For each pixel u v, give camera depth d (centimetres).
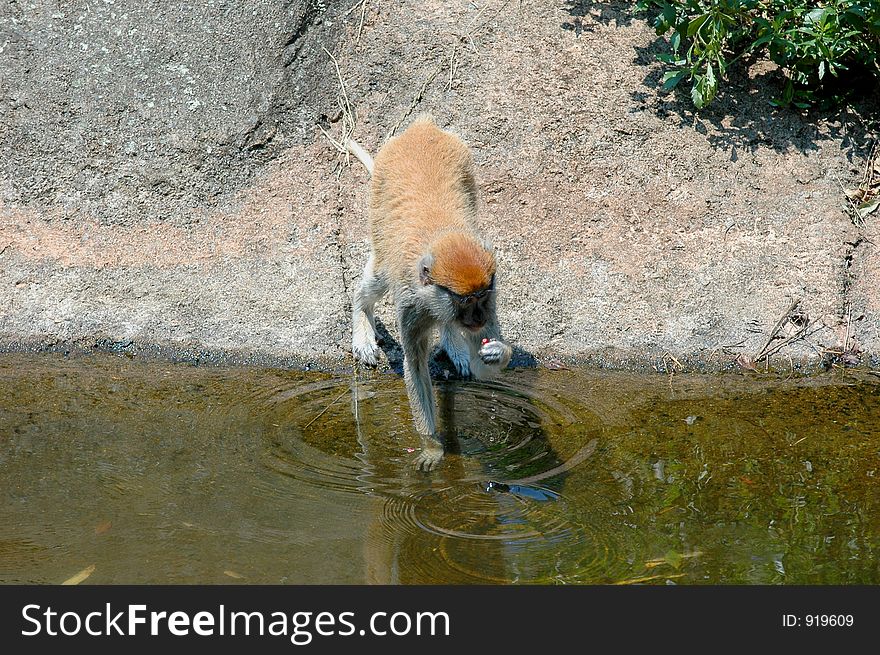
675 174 948
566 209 933
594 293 887
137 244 910
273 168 958
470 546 630
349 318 866
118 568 608
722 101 994
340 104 1001
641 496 681
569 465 715
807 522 654
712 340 860
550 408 788
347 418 770
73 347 852
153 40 1002
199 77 989
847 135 972
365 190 946
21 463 709
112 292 881
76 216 923
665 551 627
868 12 941
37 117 966
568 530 646
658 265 901
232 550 623
